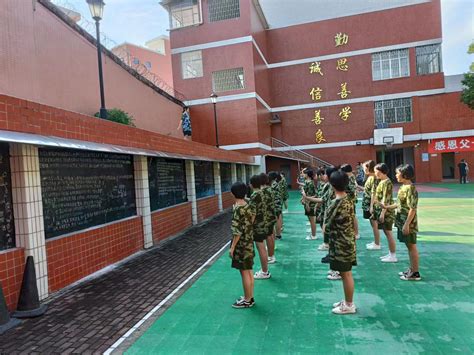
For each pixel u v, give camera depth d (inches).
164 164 375.6
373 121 970.1
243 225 167.0
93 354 132.6
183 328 150.7
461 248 264.8
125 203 291.6
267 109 983.0
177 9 884.0
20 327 156.3
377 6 969.5
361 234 335.3
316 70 1003.3
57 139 184.1
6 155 177.5
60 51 401.1
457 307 159.8
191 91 871.7
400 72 955.3
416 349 125.3
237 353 127.9
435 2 927.0
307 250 281.6
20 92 333.7
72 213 223.3
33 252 181.0
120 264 258.2
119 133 269.1
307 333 140.8
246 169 780.6
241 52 840.9
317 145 1007.6
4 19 315.9
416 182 952.3
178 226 389.7
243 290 187.6
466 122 918.4
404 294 178.2
